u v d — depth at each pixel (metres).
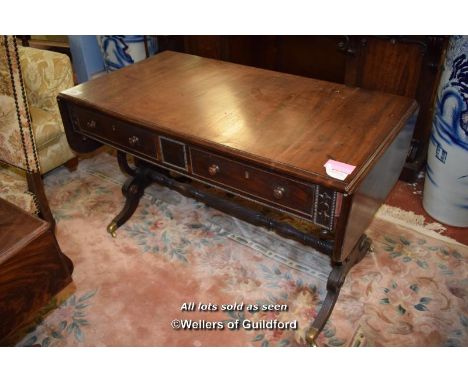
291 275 1.66
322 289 1.60
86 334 1.47
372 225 1.88
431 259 1.70
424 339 1.41
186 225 1.94
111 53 2.99
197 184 2.18
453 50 1.59
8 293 0.92
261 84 1.57
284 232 1.56
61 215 2.03
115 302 1.58
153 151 1.40
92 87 1.59
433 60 1.85
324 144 1.18
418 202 2.03
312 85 1.54
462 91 1.57
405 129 1.35
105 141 1.54
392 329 1.44
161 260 1.76
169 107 1.42
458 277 1.62
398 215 1.94
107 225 1.96
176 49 2.72
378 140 1.19
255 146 1.18
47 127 1.98
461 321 1.46
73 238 1.89
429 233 1.83
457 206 1.79
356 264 1.68
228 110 1.39
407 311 1.50
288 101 1.43
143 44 2.88
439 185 1.81
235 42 2.54
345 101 1.42
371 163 1.12
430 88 1.93
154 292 1.62
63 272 1.03
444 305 1.51
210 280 1.66
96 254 1.80
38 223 0.96
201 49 2.63
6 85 1.37
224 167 1.23
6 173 1.64
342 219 1.08
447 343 1.39
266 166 1.12
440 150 1.74
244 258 1.75
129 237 1.88
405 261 1.69
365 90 1.49
